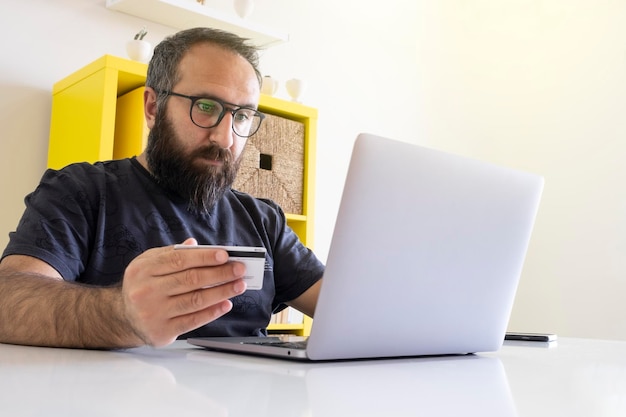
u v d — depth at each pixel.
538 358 0.97
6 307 0.97
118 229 1.46
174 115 1.58
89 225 1.43
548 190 3.83
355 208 0.78
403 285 0.85
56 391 0.52
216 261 0.78
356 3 3.68
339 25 3.58
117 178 1.54
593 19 3.73
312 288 1.70
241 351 0.90
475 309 0.95
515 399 0.57
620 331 3.43
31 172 2.44
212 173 1.58
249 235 1.67
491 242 0.94
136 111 2.28
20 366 0.68
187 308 0.80
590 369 0.83
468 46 4.29
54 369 0.66
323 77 3.48
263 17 3.24
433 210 0.86
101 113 2.11
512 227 0.97
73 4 2.55
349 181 0.77
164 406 0.47
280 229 1.76
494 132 4.13
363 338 0.83
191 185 1.56
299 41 3.38
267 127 2.63
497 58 4.16
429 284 0.88
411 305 0.86
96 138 2.13
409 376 0.70
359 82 3.66
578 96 3.76
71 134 2.31
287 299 1.72
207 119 1.57
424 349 0.92
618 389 0.65
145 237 1.49
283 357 0.84
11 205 2.38
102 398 0.49
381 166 0.79
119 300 0.88
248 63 1.66
